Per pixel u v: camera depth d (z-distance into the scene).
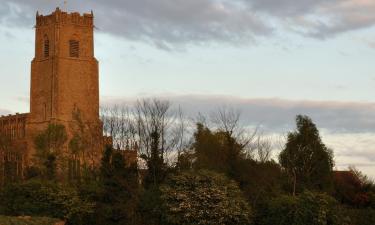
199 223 79.94
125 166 91.75
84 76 194.88
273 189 95.06
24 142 186.25
